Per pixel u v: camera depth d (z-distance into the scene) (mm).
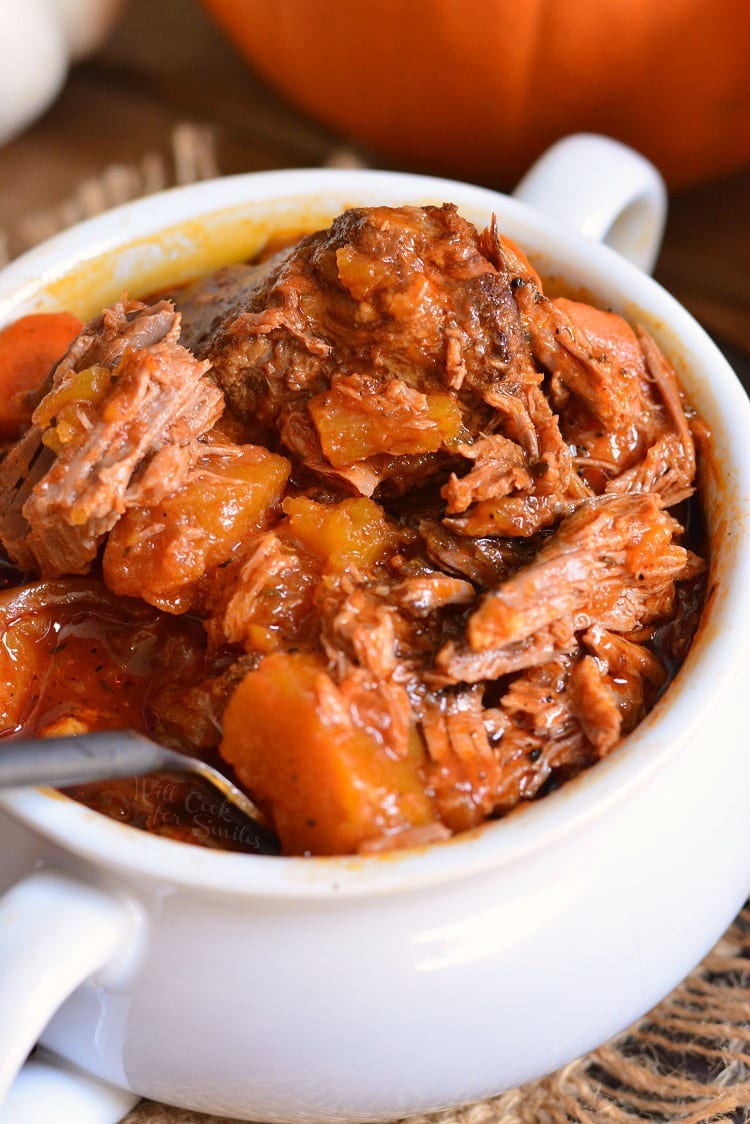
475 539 283
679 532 292
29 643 291
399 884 240
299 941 252
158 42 527
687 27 408
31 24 446
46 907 246
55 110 506
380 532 285
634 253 385
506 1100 303
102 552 290
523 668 273
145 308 300
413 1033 259
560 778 267
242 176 349
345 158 488
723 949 324
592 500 289
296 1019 256
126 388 276
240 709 257
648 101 430
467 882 250
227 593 278
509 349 285
